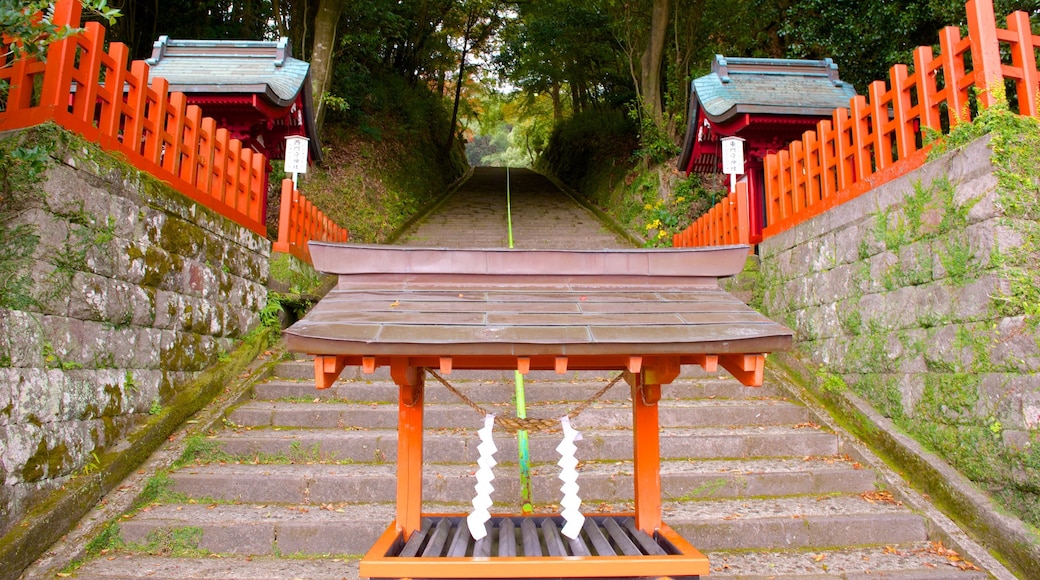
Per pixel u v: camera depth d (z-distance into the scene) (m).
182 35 12.66
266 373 5.82
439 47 19.70
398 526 2.81
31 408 3.24
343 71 14.59
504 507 4.06
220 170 5.89
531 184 20.84
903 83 4.52
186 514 3.76
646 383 2.89
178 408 4.64
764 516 3.76
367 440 4.55
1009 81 6.96
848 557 3.50
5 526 3.04
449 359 2.26
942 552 3.50
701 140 9.87
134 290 4.23
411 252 2.74
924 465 3.94
